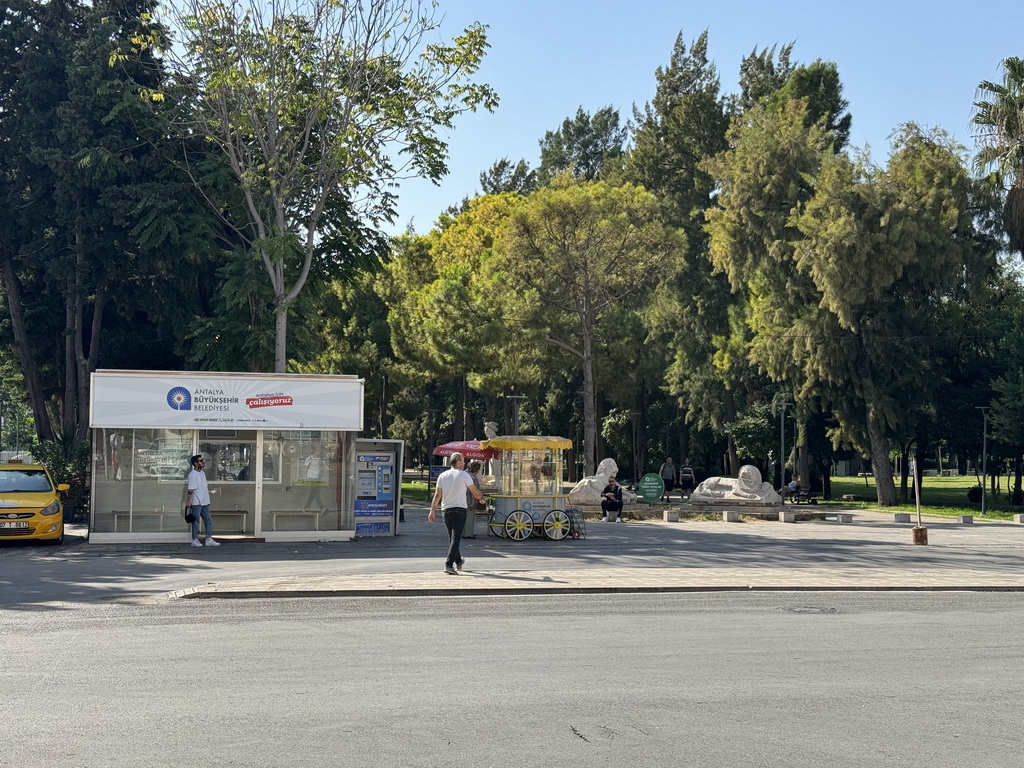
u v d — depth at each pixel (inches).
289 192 1310.3
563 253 1893.5
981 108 1672.0
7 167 1472.7
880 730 290.2
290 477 943.0
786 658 401.1
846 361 1809.8
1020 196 1641.2
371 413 2551.7
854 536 1120.8
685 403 2418.8
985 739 281.6
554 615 516.7
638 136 2571.4
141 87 1331.2
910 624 498.3
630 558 821.9
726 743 274.5
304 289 1446.9
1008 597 623.2
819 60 2292.1
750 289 2075.5
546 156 3511.3
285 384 929.5
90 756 255.4
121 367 1587.1
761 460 2292.1
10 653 398.0
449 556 682.8
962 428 1939.0
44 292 1649.9
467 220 2536.9
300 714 301.4
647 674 366.6
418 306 2126.0
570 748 267.7
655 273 1962.4
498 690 337.1
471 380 1984.5
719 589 636.7
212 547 879.7
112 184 1371.8
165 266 1421.0
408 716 300.2
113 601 560.4
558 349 2078.0
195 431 926.4
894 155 1822.1
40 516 868.0
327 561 775.7
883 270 1702.8
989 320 1947.6
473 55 1291.8
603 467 1480.1
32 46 1460.4
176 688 335.9
